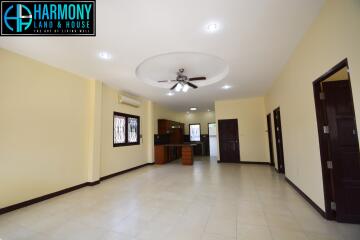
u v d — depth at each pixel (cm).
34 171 341
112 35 272
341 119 258
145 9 219
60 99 397
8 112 306
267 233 227
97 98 480
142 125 734
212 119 1137
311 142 296
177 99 758
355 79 176
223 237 220
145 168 689
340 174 252
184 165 751
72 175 417
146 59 362
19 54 325
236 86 569
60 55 334
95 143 469
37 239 221
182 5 213
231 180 490
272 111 594
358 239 209
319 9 229
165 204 327
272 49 330
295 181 390
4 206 295
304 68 301
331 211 256
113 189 421
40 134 354
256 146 747
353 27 176
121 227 248
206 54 360
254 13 231
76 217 278
